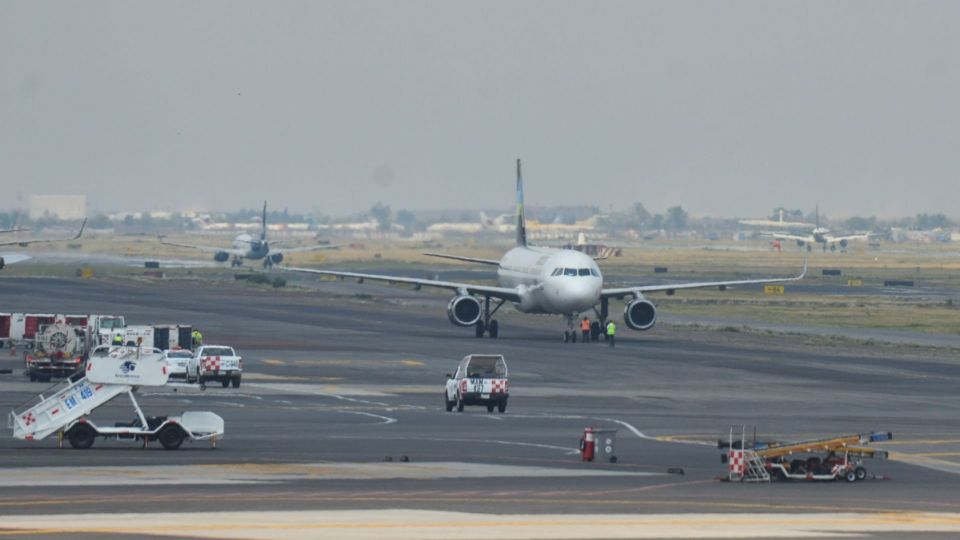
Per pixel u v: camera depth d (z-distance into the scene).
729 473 152.38
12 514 117.81
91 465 155.75
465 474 152.50
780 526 116.62
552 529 112.62
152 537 105.88
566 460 169.25
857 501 135.38
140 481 141.75
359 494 134.00
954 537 112.12
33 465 155.12
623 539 108.00
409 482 144.25
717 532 112.50
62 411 174.00
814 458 156.88
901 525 118.50
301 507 124.00
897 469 166.00
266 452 172.25
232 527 111.50
